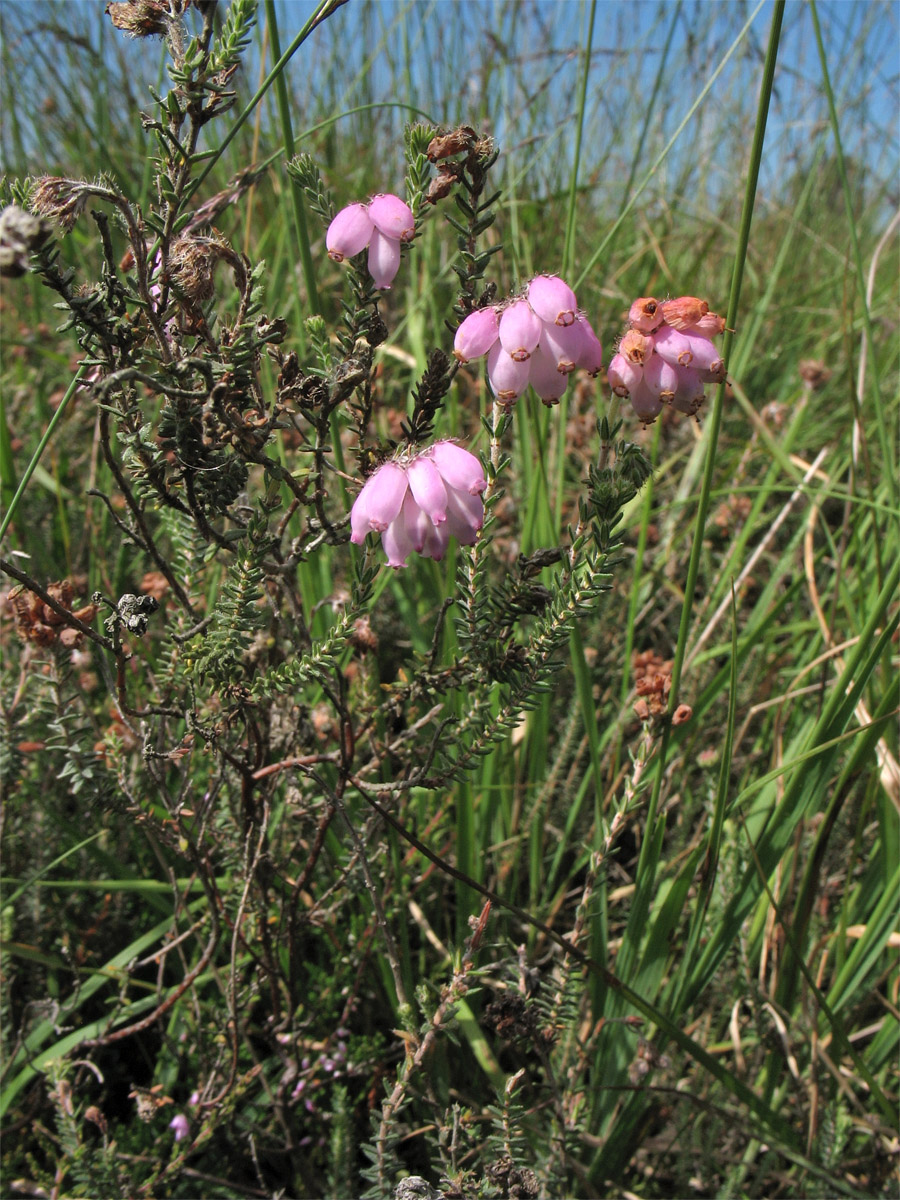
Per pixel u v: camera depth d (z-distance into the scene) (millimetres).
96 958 257
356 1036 229
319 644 159
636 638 370
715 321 146
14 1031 228
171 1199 211
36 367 462
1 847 239
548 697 277
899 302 549
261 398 151
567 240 255
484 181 152
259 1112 226
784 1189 229
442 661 262
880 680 256
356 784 171
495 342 143
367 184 530
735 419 471
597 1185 213
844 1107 221
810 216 593
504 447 381
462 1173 157
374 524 136
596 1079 215
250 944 222
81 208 125
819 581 389
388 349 388
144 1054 233
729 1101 232
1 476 285
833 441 464
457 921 241
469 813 231
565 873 299
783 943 247
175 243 134
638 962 216
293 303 379
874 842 282
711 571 378
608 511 154
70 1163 198
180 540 208
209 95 139
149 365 154
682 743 278
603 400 418
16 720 222
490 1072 212
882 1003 240
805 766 207
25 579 140
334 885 207
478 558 165
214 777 194
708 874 204
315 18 165
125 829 262
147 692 280
